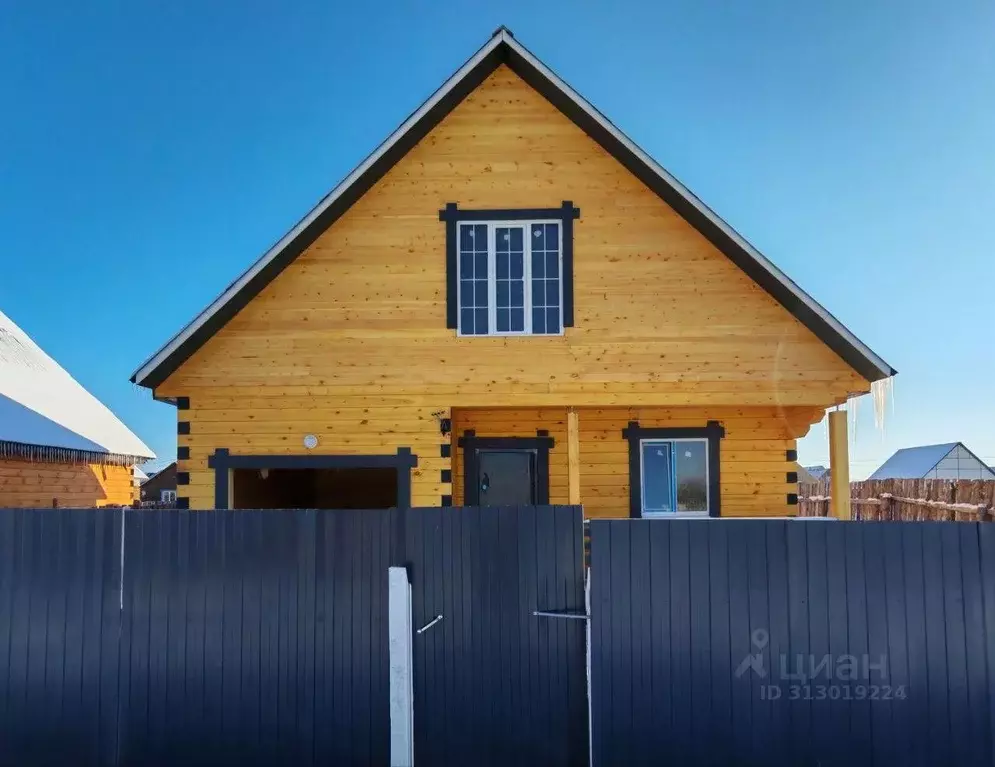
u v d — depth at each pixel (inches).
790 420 442.0
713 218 377.1
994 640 225.9
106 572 244.4
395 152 390.0
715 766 229.5
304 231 381.1
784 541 232.7
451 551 239.8
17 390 569.3
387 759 235.5
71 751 240.4
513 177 395.9
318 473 634.2
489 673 237.0
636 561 234.7
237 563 243.0
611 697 232.1
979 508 458.9
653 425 445.4
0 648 242.8
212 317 376.8
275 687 239.8
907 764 225.3
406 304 388.8
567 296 389.1
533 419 446.3
